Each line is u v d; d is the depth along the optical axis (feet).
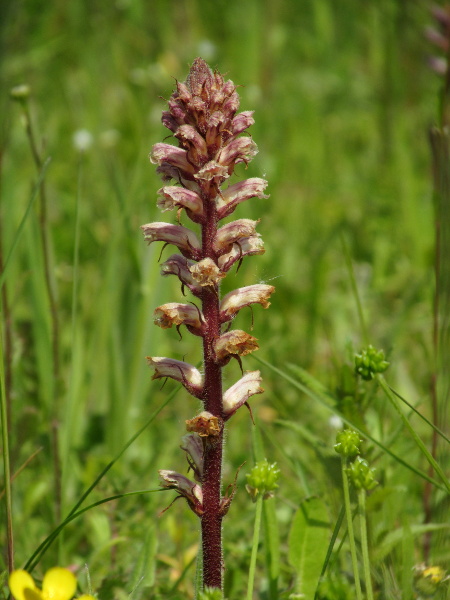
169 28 35.78
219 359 9.40
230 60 35.24
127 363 17.75
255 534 9.77
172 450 17.01
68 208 25.11
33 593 8.66
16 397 15.67
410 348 19.66
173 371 9.55
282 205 26.71
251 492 9.85
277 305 22.06
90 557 13.16
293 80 35.06
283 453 13.17
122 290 18.01
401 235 24.68
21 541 13.76
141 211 19.76
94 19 35.88
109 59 34.06
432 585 10.88
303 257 24.43
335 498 11.99
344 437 10.05
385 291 22.88
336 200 27.32
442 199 13.70
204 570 9.64
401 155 26.23
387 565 11.35
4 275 12.00
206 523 9.58
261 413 18.03
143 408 18.19
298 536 11.21
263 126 31.14
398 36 33.91
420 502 14.28
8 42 32.45
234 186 9.56
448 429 13.30
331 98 34.30
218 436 9.44
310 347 20.11
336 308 22.00
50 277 15.94
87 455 16.58
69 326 20.65
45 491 14.37
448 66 15.46
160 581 12.43
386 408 14.35
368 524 11.51
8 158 19.47
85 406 18.25
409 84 33.30
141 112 29.99
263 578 12.42
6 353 14.69
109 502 13.74
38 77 33.40
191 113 9.35
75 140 26.66
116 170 19.98
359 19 36.70
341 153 31.24
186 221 19.58
